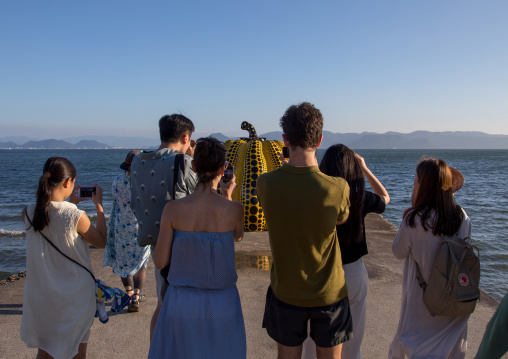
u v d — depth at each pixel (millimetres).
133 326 3746
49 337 2512
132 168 2766
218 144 2285
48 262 2510
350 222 2451
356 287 2535
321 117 2193
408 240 2557
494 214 14195
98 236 2680
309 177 2129
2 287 4746
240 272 5129
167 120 2799
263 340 3463
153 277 5117
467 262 2355
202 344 2178
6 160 74938
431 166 2473
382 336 3543
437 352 2477
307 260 2135
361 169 2535
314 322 2211
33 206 2535
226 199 2320
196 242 2217
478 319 3861
